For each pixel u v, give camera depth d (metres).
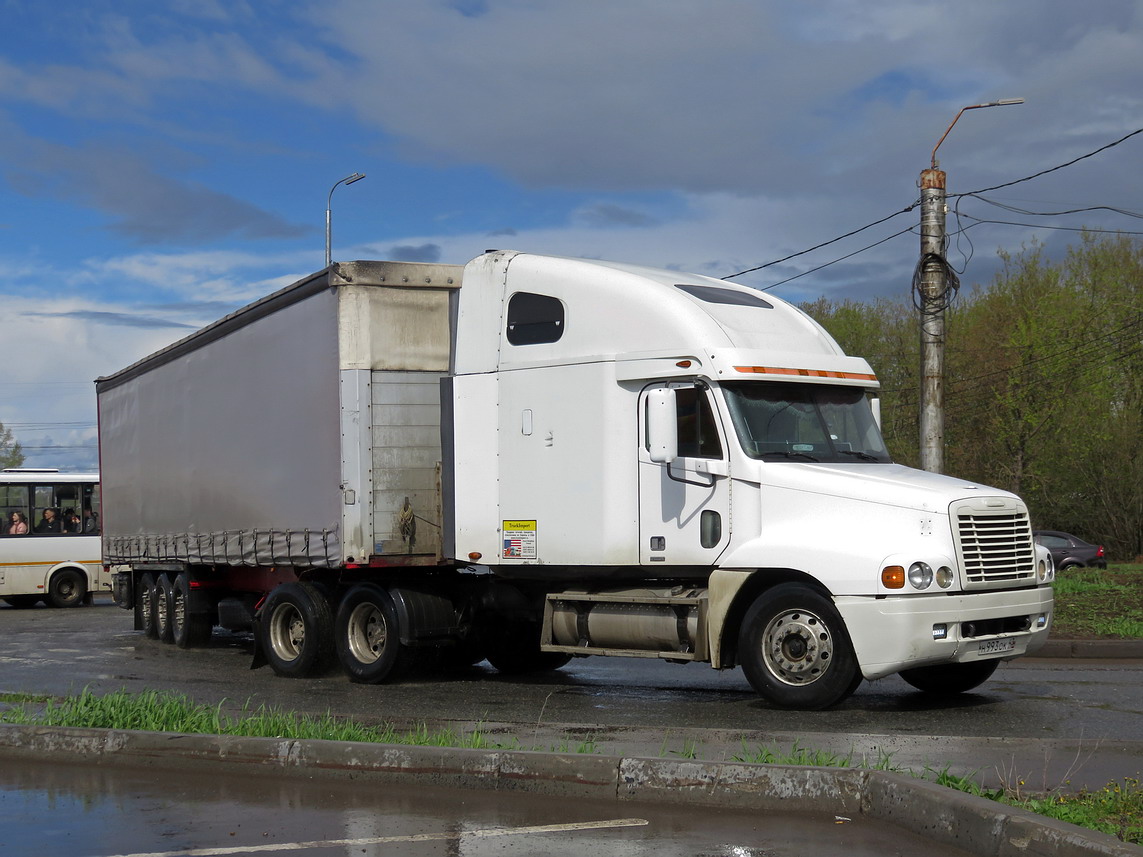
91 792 7.50
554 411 11.88
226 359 15.60
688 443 11.05
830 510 10.31
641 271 12.07
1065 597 19.89
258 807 6.95
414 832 6.26
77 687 13.05
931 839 5.91
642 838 6.04
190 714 9.18
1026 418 50.50
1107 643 14.77
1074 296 50.44
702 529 10.91
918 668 11.35
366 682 13.16
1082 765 7.19
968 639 9.97
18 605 30.95
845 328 56.06
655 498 11.20
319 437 13.22
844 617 9.90
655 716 10.22
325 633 13.73
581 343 11.75
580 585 12.09
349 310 12.80
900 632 9.70
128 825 6.58
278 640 14.20
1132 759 7.40
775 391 11.13
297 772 7.82
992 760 7.39
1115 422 48.84
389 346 12.93
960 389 52.84
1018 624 10.49
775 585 10.61
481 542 12.41
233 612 15.96
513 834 6.17
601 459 11.51
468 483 12.56
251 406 14.86
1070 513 51.62
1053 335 49.62
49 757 8.70
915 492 10.10
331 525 12.95
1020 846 5.39
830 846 5.81
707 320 11.10
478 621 13.37
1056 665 13.98
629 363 11.37
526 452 12.08
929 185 18.20
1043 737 8.87
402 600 12.84
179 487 17.11
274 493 14.23
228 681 13.67
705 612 10.76
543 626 12.02
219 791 7.44
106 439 20.78
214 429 15.94
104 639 19.66
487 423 12.45
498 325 12.45
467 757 7.34
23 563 28.89
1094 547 40.78
